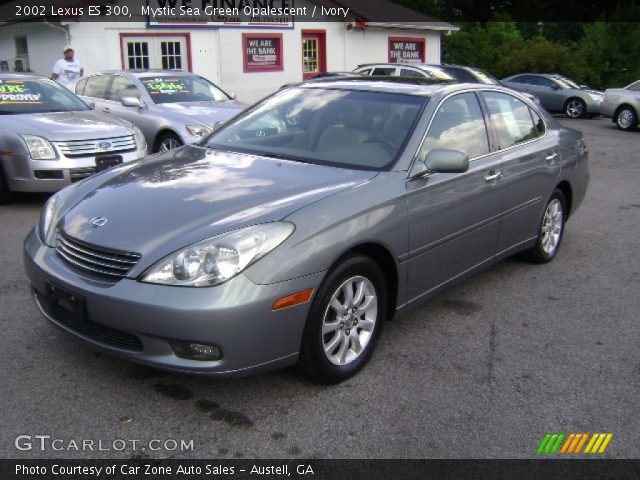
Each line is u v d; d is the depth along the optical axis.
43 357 3.80
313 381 3.58
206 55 16.98
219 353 3.07
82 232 3.41
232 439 3.09
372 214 3.60
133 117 9.84
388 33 21.78
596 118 21.09
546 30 38.59
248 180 3.75
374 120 4.30
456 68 15.41
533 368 3.88
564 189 5.90
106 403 3.36
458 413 3.36
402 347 4.11
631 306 4.91
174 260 3.07
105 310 3.14
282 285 3.13
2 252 5.77
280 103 4.81
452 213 4.23
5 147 7.28
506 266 5.80
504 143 4.93
